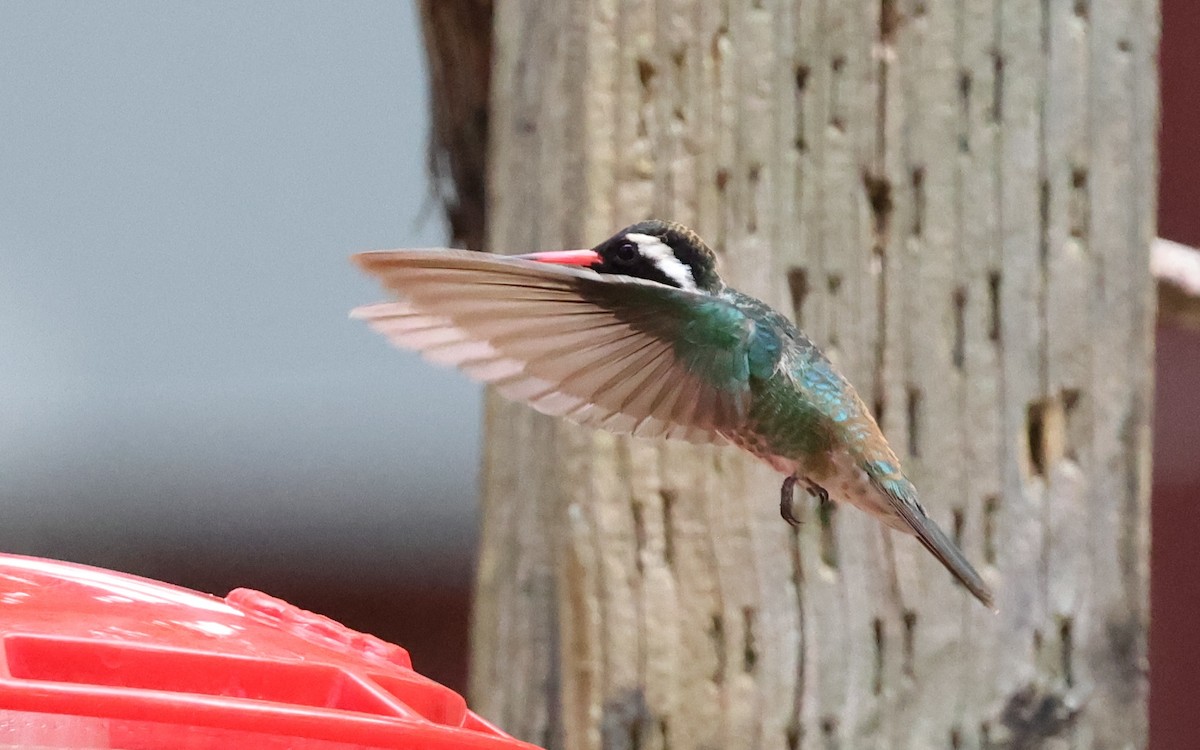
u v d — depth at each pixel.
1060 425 3.28
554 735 3.27
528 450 3.27
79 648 3.16
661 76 3.26
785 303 3.26
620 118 3.26
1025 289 3.28
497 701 3.27
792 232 3.26
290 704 3.15
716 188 3.26
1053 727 3.27
